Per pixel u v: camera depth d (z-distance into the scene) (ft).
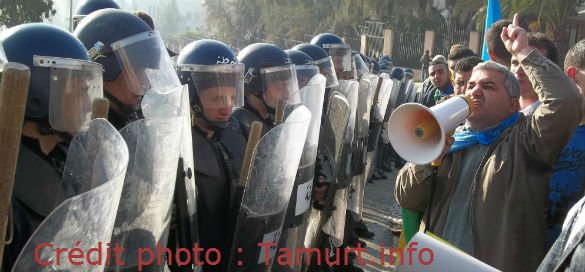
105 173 5.42
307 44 16.10
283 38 148.25
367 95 17.20
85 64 6.62
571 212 6.73
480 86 9.11
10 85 4.79
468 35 105.91
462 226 9.14
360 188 16.40
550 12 74.90
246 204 8.04
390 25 118.83
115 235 6.48
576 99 8.39
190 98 9.52
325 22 136.46
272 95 11.47
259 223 8.17
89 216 4.78
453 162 9.45
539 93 8.60
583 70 9.44
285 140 8.14
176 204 7.73
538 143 8.54
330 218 12.92
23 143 6.55
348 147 13.20
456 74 14.32
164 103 7.30
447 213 9.34
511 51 9.02
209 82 9.37
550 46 11.55
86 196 4.66
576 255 6.21
